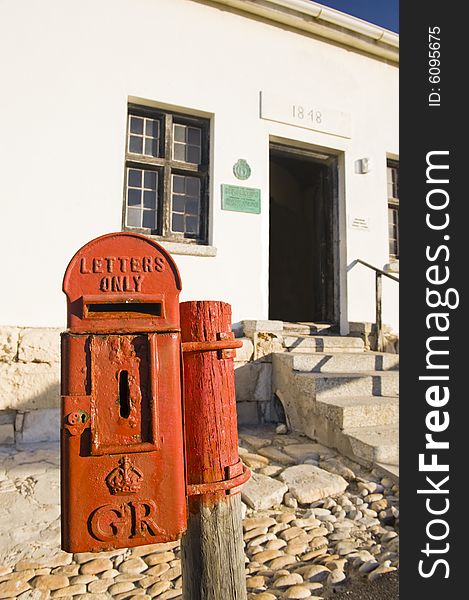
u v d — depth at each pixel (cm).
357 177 621
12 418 412
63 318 446
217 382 150
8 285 430
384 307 617
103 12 497
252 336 498
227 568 145
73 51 479
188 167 534
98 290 132
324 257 634
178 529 126
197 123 546
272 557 235
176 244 500
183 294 502
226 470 147
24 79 456
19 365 411
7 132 445
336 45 627
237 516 151
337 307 607
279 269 890
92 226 468
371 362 499
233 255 529
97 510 122
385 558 236
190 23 537
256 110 562
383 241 627
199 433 146
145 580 216
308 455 373
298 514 288
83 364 126
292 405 453
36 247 444
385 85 658
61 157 463
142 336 130
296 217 838
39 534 254
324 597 203
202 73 536
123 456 124
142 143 525
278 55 584
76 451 123
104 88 488
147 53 512
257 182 551
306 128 590
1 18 455
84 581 214
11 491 304
